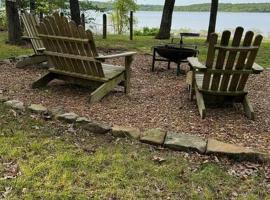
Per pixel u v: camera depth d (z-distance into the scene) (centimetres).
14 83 530
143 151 325
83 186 268
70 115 384
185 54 627
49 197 254
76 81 493
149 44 1062
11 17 880
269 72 695
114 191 264
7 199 251
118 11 1861
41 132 355
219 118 415
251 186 277
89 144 335
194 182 279
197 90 449
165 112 431
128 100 474
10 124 370
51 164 295
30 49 841
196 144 330
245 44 385
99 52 846
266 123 404
